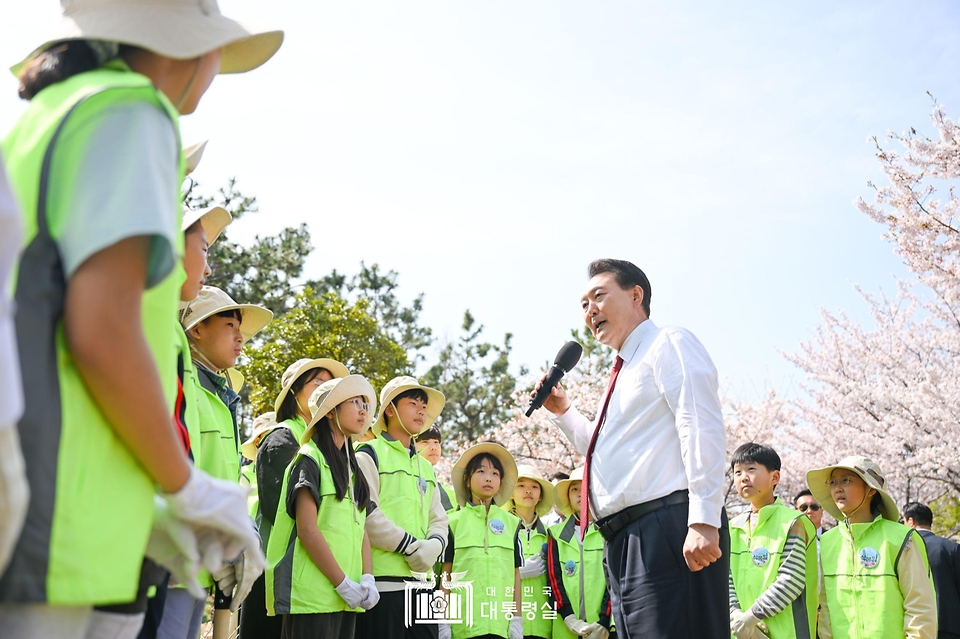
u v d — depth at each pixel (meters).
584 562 7.14
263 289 21.62
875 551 6.01
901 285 16.41
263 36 2.06
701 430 3.54
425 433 8.13
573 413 4.48
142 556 1.55
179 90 1.80
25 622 1.38
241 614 5.23
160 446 1.47
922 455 13.89
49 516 1.34
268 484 5.09
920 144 11.33
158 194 1.46
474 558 6.85
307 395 5.63
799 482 15.90
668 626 3.51
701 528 3.44
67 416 1.38
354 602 4.54
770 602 5.86
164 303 1.58
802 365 16.23
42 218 1.42
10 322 1.25
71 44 1.71
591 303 4.06
